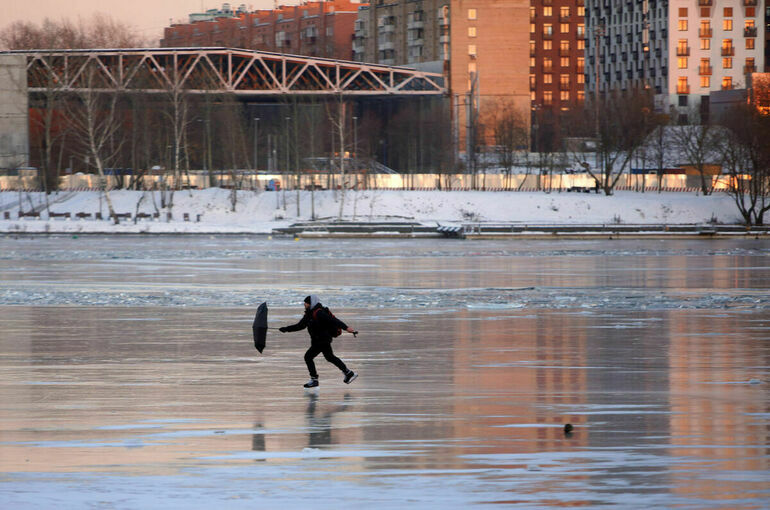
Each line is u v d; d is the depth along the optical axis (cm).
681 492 3438
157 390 5516
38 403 5128
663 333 7975
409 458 3953
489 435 4375
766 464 3834
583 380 5847
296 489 3488
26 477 3650
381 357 6775
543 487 3506
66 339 7625
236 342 7488
